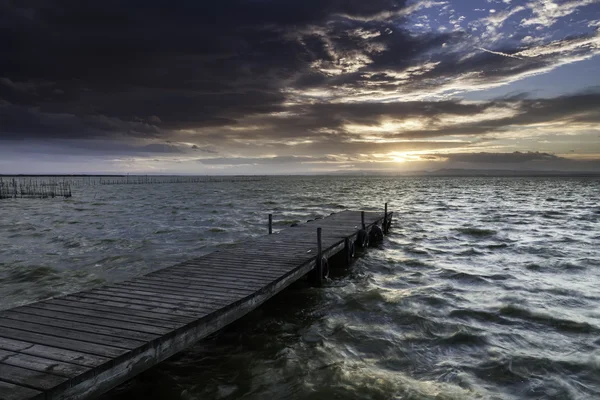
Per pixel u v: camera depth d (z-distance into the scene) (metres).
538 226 28.23
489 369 7.56
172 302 7.50
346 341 8.81
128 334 5.89
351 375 7.29
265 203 52.62
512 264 16.34
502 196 67.06
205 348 8.45
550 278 14.17
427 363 7.81
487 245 20.70
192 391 6.81
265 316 10.29
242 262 11.25
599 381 7.15
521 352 8.27
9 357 5.07
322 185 140.12
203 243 21.33
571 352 8.29
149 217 34.41
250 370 7.53
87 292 8.13
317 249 13.29
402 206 46.88
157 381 7.13
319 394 6.66
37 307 7.13
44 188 96.25
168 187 122.25
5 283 13.67
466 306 11.09
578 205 47.31
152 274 9.78
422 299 11.66
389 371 7.47
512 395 6.68
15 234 24.17
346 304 11.20
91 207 45.78
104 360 5.01
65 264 16.34
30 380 4.48
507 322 9.92
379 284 13.29
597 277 14.34
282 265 10.88
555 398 6.61
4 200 58.00
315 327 9.59
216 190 100.38
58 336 5.79
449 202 53.09
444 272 14.90
